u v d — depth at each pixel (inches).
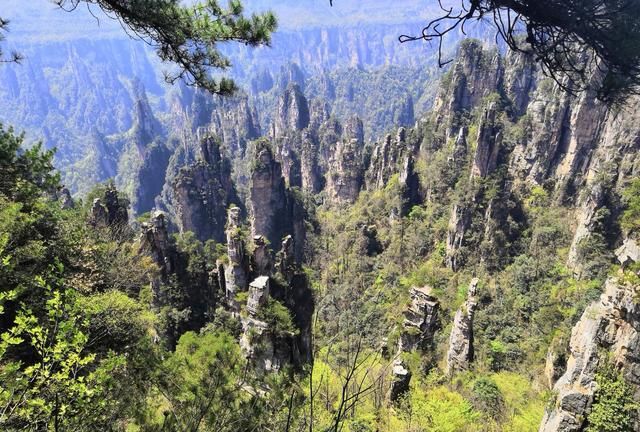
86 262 924.0
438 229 2987.2
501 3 261.6
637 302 710.5
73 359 347.3
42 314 530.9
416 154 3986.2
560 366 1263.5
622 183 2287.2
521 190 2987.2
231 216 1867.6
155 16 392.5
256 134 6801.2
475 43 3811.5
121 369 510.3
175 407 459.8
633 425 704.4
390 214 3464.6
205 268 1627.7
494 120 2847.0
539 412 1050.7
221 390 457.4
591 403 733.9
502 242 2576.3
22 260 605.0
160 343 885.8
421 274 2421.3
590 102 2598.4
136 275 1254.3
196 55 436.1
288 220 3575.3
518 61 3641.7
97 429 379.2
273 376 473.1
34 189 845.2
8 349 502.6
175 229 4160.9
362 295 2640.3
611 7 265.3
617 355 734.5
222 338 738.8
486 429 957.8
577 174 2723.9
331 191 4382.4
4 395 314.5
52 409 330.6
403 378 948.0
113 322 683.4
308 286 1915.6
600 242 2142.0
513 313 2036.2
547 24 266.1
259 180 3363.7
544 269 2321.6
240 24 422.6
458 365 1334.9
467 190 2751.0
